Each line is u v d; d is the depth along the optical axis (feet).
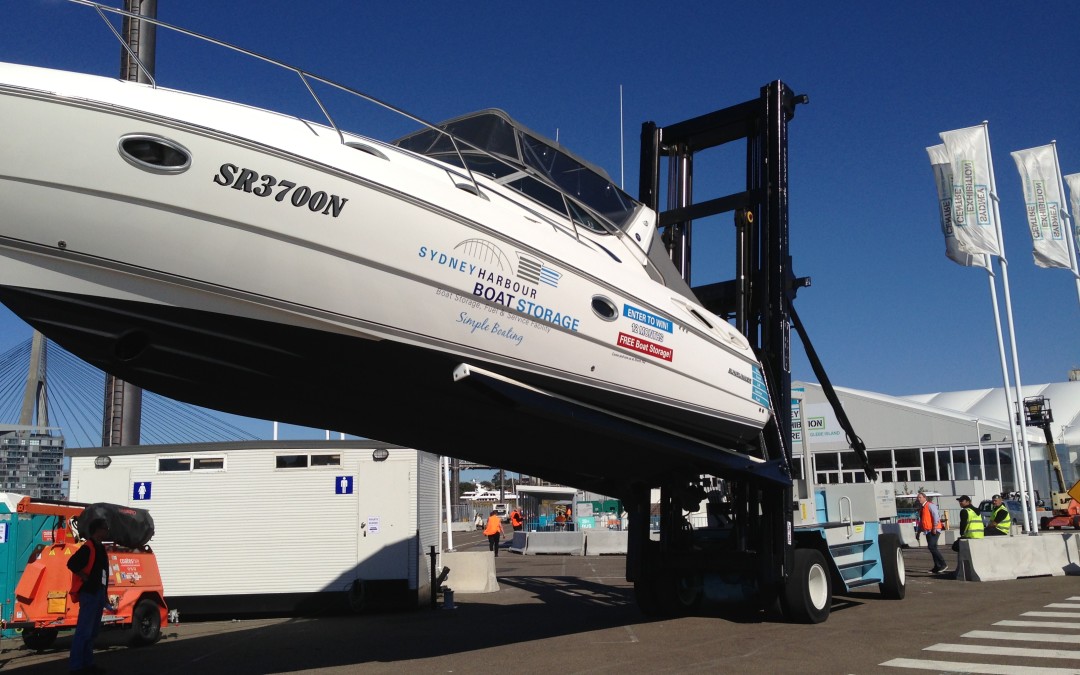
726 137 36.14
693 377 26.89
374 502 41.52
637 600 34.01
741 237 33.40
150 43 64.18
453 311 20.39
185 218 17.35
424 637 31.09
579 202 26.55
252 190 17.70
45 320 18.34
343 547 41.24
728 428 29.01
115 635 34.55
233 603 40.91
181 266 17.65
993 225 58.29
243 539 41.47
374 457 41.88
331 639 31.53
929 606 35.45
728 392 28.53
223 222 17.61
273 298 18.47
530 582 55.16
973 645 24.95
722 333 28.94
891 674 20.98
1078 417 170.71
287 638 32.35
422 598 42.14
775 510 31.14
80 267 17.28
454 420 24.11
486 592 48.73
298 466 42.16
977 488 129.59
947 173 59.21
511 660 24.95
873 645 25.41
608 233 27.50
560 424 24.22
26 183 16.34
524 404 22.15
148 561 33.19
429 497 44.70
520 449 27.12
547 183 25.61
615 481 33.58
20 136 16.08
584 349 23.29
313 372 20.88
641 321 24.95
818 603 31.17
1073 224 63.62
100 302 17.81
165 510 41.91
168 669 25.77
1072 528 86.99
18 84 16.02
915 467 146.41
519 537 100.27
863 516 38.29
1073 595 38.01
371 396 22.34
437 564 45.55
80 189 16.60
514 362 21.84
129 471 42.47
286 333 19.26
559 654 25.66
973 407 197.98
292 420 24.30
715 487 38.11
